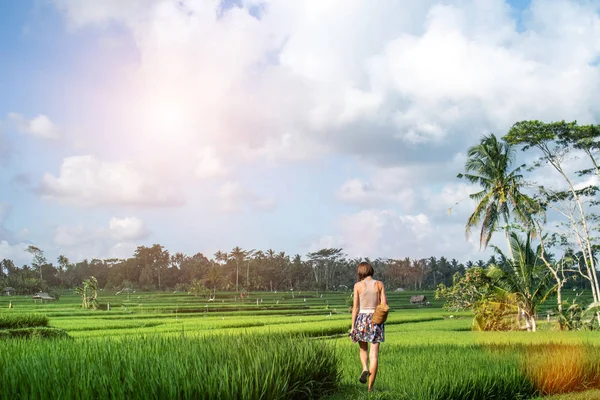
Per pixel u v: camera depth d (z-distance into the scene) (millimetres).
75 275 194375
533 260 34375
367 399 7469
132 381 5488
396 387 8148
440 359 10648
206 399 5711
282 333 10508
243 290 139500
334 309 84188
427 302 105000
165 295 133625
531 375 9867
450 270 175375
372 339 7973
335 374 8477
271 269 170375
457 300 35938
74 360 6699
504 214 40062
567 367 10383
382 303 8047
